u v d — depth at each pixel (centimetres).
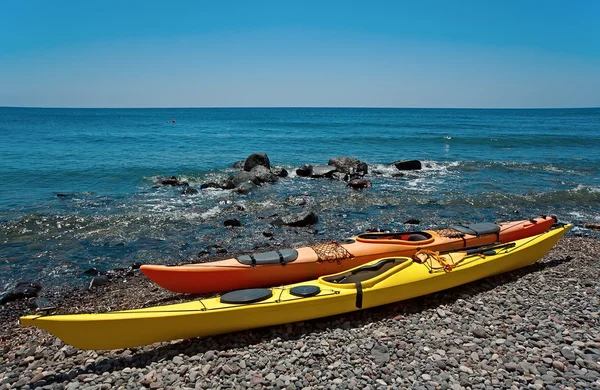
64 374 493
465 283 734
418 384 456
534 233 916
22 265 899
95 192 1577
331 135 4016
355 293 607
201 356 516
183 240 1072
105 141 3291
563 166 2250
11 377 494
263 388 452
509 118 8844
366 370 480
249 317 562
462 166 2241
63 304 729
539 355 514
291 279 734
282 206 1413
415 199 1516
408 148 3070
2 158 2256
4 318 686
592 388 450
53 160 2236
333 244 784
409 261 681
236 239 1088
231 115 10906
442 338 557
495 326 589
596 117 9612
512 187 1745
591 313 625
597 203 1501
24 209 1310
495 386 453
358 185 1711
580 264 867
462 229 846
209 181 1842
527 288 728
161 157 2483
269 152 2834
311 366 493
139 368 498
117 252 984
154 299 732
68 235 1088
